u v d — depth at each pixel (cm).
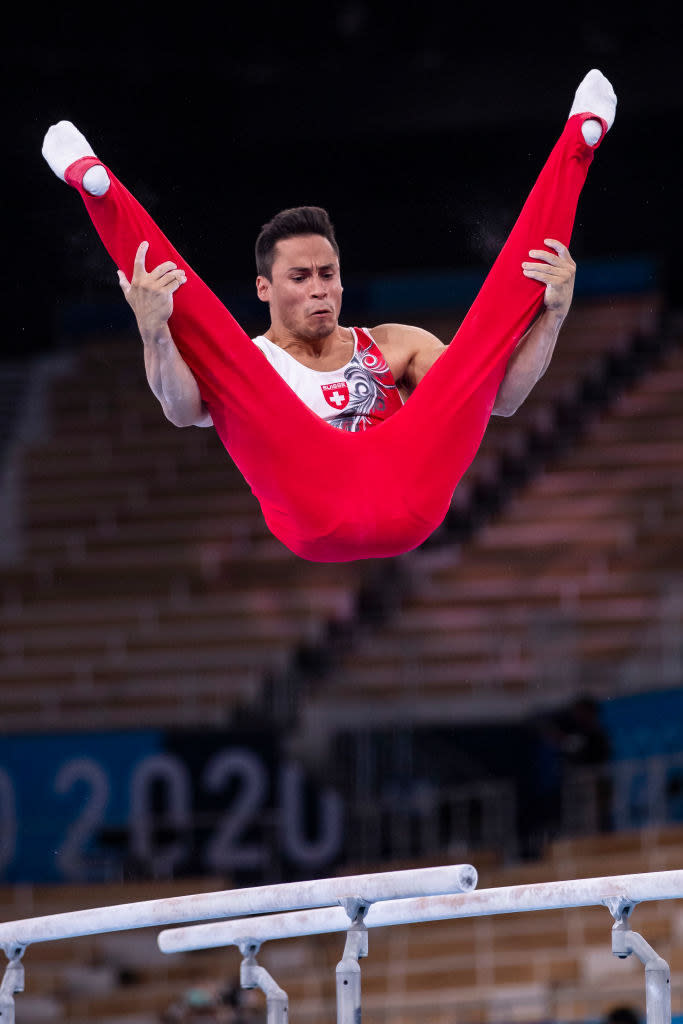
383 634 3544
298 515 945
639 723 2991
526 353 990
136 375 4612
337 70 3547
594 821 2933
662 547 3569
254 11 3391
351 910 838
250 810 3005
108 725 3328
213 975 2847
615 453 3925
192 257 3847
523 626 3450
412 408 949
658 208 4006
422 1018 2494
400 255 4159
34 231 3544
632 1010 1884
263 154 3744
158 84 3522
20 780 3116
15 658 3625
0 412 4591
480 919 2789
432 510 952
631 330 4338
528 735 3231
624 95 3512
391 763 3253
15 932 1027
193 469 4225
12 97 3497
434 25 3450
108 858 3041
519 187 3850
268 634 3578
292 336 1005
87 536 4031
